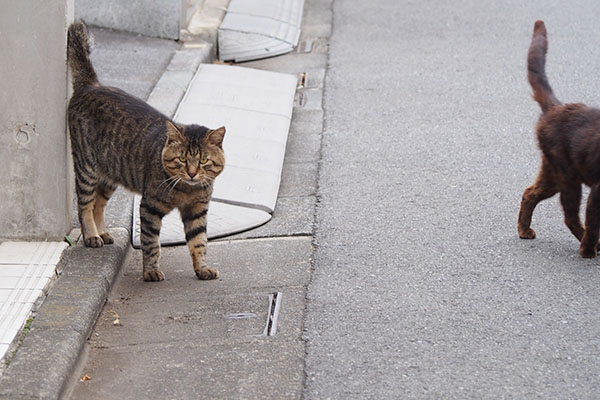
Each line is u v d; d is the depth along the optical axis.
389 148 8.98
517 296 5.80
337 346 5.20
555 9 14.30
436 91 10.77
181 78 10.42
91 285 5.77
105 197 6.60
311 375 4.88
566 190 6.53
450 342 5.21
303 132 9.59
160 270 6.36
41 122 6.29
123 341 5.36
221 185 7.79
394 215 7.32
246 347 5.22
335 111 10.26
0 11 6.07
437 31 13.52
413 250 6.61
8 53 6.14
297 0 15.25
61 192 6.42
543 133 6.61
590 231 6.30
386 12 14.81
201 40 12.33
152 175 6.07
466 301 5.75
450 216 7.25
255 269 6.41
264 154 8.59
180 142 5.89
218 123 9.22
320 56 12.59
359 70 11.80
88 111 6.32
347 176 8.27
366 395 4.66
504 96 10.46
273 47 12.81
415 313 5.60
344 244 6.78
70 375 4.88
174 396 4.72
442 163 8.49
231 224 7.20
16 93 6.21
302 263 6.47
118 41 11.87
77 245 6.46
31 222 6.46
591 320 5.45
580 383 4.73
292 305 5.76
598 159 6.11
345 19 14.53
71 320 5.27
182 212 6.34
